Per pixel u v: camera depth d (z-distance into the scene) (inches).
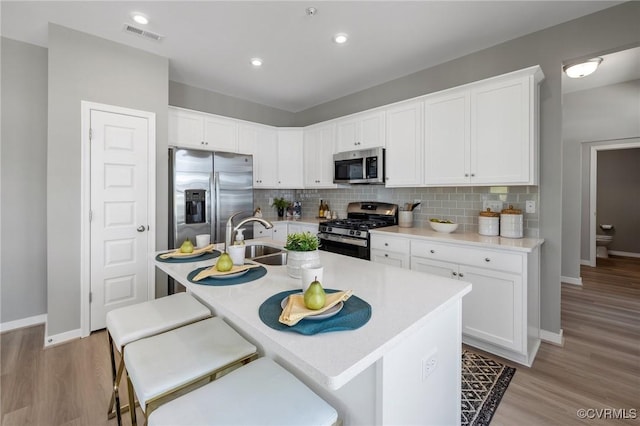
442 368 47.4
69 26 95.8
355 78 138.2
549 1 83.5
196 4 85.5
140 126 110.7
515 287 83.2
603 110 156.9
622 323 111.3
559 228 94.8
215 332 52.8
